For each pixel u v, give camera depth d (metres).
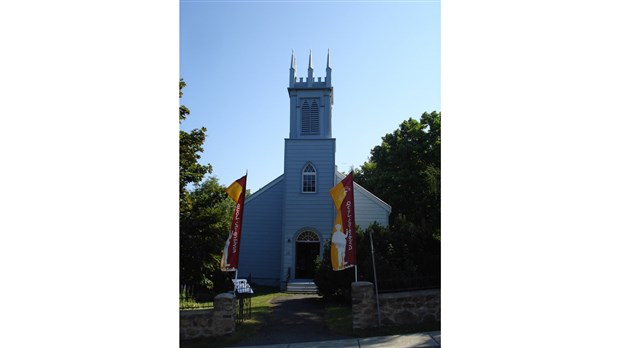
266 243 25.50
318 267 17.39
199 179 18.30
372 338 9.84
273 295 20.19
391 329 10.55
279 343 9.98
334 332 10.87
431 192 19.77
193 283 17.38
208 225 17.73
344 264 11.38
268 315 13.86
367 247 16.58
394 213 30.97
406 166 31.09
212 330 10.76
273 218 25.67
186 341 10.53
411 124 32.16
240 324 12.08
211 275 19.12
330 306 15.43
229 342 10.27
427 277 12.64
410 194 30.48
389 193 31.33
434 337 9.52
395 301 11.02
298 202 23.67
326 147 24.11
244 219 25.81
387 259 15.74
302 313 14.24
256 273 25.33
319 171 23.89
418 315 11.11
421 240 16.59
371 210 24.55
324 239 23.31
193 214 17.94
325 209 23.56
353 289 10.96
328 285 16.69
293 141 24.19
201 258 17.38
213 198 18.66
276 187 25.89
